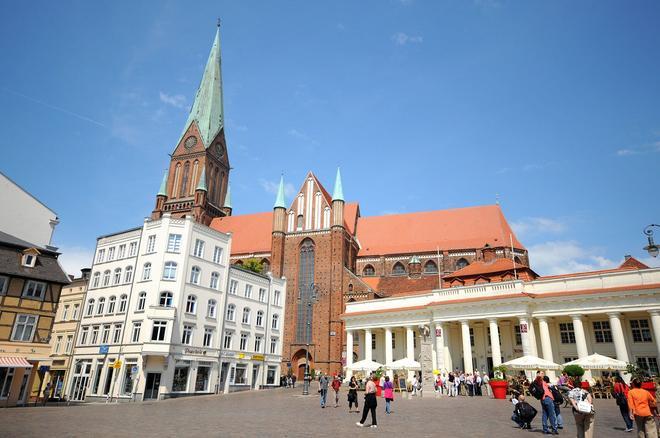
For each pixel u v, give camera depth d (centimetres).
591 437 1553
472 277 6372
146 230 5241
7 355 4141
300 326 7738
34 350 4325
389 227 9231
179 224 5188
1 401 4003
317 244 8156
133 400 4466
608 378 3975
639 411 1501
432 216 9056
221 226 10031
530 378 4709
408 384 4222
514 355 5203
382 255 8638
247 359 5816
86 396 4834
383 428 1986
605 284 4738
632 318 4697
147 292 4903
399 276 8319
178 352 4797
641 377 3603
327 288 7781
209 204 10194
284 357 7606
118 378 4641
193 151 10481
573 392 1608
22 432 1783
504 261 6412
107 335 5041
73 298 5650
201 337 5125
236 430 1892
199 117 10850
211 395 4825
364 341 6706
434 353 5566
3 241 4412
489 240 8062
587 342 4884
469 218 8681
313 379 7125
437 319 5475
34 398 4378
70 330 5459
